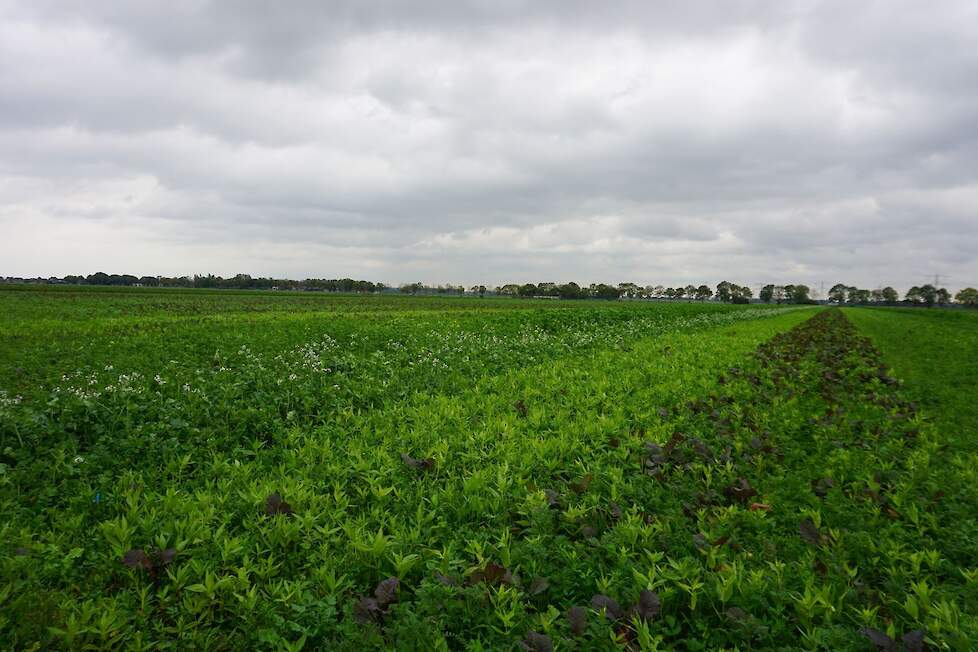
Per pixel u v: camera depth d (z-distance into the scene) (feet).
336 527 15.35
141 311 109.50
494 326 78.74
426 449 22.57
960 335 89.61
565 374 39.60
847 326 115.34
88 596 12.19
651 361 46.32
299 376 35.81
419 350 51.55
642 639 10.56
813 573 13.20
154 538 14.01
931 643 10.55
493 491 17.43
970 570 14.11
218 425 26.17
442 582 12.32
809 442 25.75
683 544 14.75
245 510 16.52
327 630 11.31
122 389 28.50
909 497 18.57
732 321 120.37
